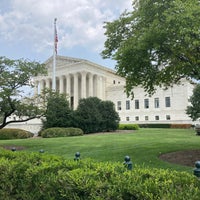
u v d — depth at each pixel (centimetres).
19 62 1861
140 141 1852
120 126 4178
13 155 618
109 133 3269
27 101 2042
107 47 1325
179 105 6206
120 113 7194
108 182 349
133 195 309
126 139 2105
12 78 1811
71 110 3469
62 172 402
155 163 1013
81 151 1496
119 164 443
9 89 1789
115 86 7412
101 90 7406
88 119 3453
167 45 1073
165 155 1182
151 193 294
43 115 2103
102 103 3719
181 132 3212
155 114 6581
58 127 3319
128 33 1275
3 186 446
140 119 6806
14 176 443
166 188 305
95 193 332
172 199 277
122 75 1317
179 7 918
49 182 390
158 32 978
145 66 1217
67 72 7169
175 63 1214
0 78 1783
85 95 6881
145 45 1026
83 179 356
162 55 1169
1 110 1903
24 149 1767
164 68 1272
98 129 3572
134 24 1241
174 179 342
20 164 469
